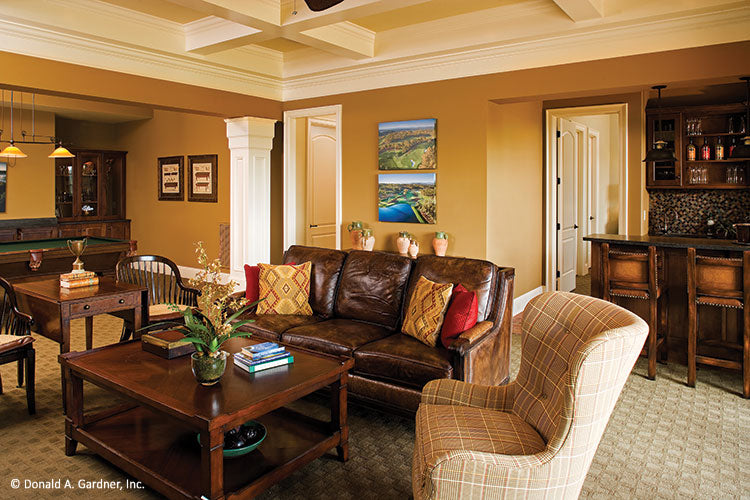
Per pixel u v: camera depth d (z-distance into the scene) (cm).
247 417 211
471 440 189
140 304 369
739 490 242
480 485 165
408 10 463
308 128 698
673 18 396
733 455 274
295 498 234
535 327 223
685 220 680
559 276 679
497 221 527
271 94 634
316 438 258
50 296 338
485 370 319
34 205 816
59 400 340
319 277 404
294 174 668
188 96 543
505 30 459
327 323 366
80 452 275
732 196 651
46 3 414
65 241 619
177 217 855
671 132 661
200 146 804
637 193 592
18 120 795
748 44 379
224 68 565
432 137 527
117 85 482
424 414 216
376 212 580
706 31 391
